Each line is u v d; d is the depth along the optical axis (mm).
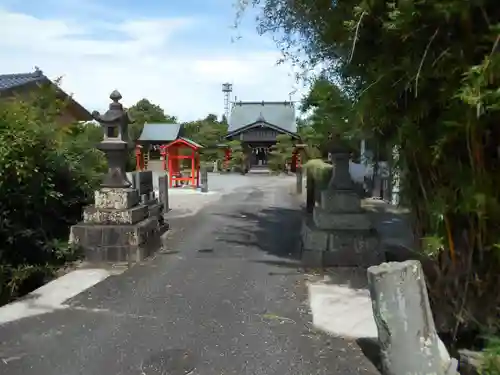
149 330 4031
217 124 43719
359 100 3422
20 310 4559
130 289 5273
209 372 3264
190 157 20109
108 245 6633
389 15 2875
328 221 6379
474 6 2496
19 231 6062
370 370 3273
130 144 7254
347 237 6262
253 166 37250
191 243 8078
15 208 6152
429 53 2779
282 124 35812
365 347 3652
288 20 5609
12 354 3566
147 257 6941
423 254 3373
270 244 7945
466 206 2754
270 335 3906
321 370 3283
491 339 2893
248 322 4207
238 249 7543
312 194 10133
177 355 3533
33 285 5992
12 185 5941
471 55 2596
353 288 5211
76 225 6812
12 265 5969
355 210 6414
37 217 6707
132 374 3240
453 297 3232
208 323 4188
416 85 2604
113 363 3408
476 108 2441
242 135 33781
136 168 20391
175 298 4926
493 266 2945
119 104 7285
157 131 38219
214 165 33344
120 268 6297
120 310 4555
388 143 3615
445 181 3014
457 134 2730
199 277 5777
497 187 2695
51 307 4648
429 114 2973
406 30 2795
